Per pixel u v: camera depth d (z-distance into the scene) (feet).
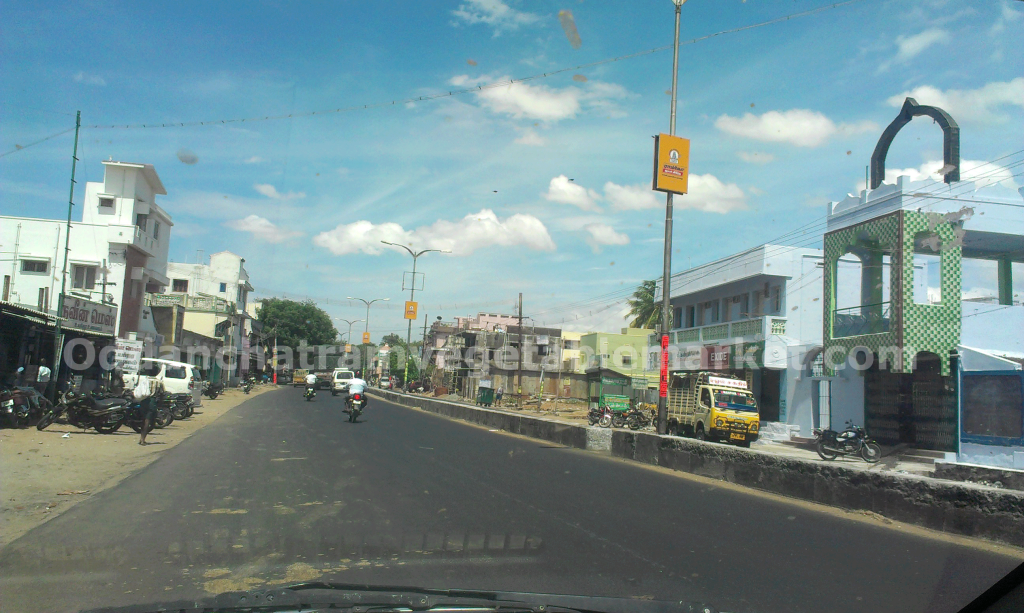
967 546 23.59
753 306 99.71
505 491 33.14
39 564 19.13
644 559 20.74
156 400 52.08
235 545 21.44
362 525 24.71
